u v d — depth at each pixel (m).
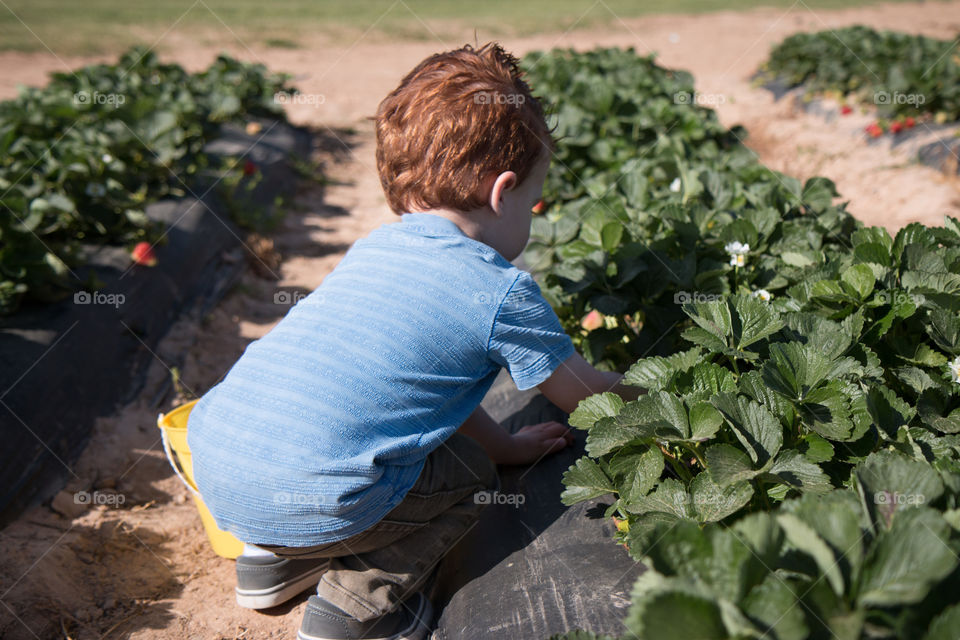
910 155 6.93
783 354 1.62
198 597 2.29
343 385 1.66
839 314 1.89
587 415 1.70
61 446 2.97
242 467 1.66
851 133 8.09
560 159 4.52
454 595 1.94
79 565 2.44
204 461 1.73
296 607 2.18
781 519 1.06
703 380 1.68
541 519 2.05
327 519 1.65
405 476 1.75
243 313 4.71
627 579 1.70
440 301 1.72
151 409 3.50
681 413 1.55
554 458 2.31
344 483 1.62
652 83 6.07
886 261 2.03
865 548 1.13
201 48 16.11
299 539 1.70
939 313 1.76
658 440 1.56
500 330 1.73
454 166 1.74
